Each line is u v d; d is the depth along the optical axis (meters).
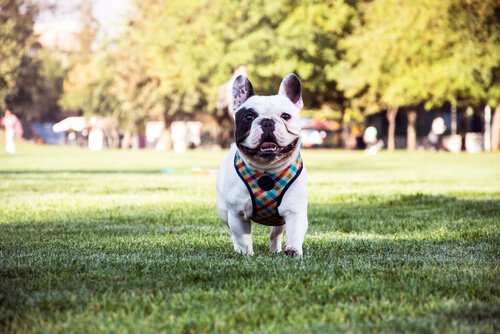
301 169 5.34
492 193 12.34
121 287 4.30
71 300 3.89
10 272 4.81
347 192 12.69
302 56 45.53
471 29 36.78
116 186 14.25
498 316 3.58
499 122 40.47
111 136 73.25
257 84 45.38
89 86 65.94
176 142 46.97
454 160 28.41
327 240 6.85
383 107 47.34
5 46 38.44
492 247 6.25
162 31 50.12
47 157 32.75
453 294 4.09
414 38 38.31
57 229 7.72
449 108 58.00
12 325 3.44
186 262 5.16
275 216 5.43
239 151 5.22
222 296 4.02
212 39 46.44
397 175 18.28
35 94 58.66
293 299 3.96
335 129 56.06
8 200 11.19
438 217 8.80
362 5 45.38
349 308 3.74
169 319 3.53
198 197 11.80
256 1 45.75
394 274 4.72
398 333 3.28
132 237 7.02
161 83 52.22
